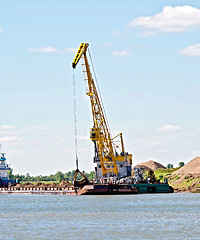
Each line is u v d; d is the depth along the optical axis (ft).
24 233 385.70
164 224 428.97
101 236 368.89
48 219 476.95
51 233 384.68
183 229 398.42
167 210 554.87
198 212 529.04
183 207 593.42
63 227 416.46
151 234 375.66
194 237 361.71
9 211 574.97
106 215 506.07
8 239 360.07
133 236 367.86
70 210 572.51
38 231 395.34
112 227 412.98
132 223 437.17
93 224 433.48
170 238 358.02
